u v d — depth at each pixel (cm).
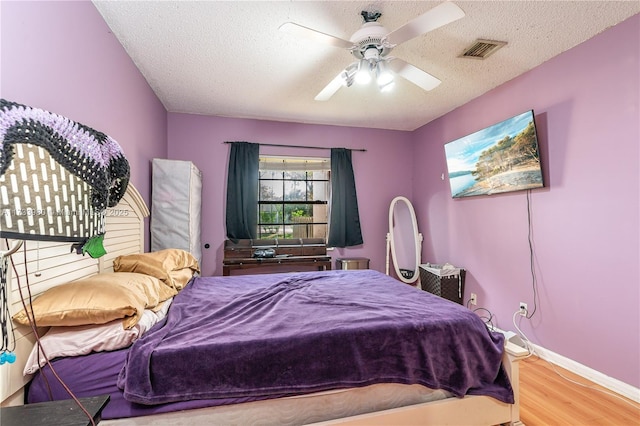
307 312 166
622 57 191
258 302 187
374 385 141
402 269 420
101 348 121
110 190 117
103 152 106
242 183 371
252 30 199
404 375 141
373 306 174
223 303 186
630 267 188
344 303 181
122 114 215
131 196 223
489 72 261
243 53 227
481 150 294
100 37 180
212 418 121
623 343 191
